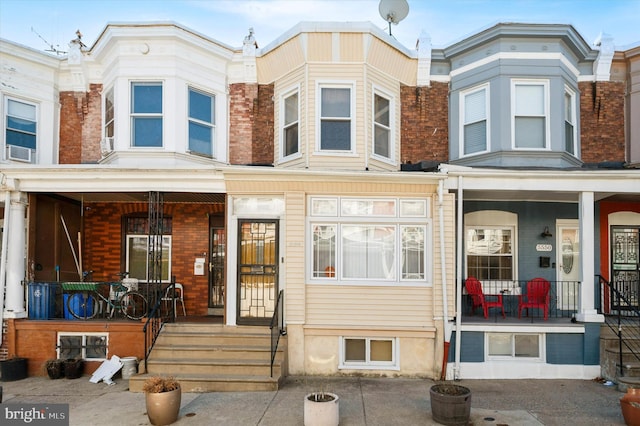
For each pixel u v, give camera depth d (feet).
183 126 35.01
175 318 34.09
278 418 22.65
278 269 31.94
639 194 33.71
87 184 31.83
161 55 34.76
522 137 35.50
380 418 22.75
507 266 37.60
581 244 31.53
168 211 39.01
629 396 22.03
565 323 31.19
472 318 33.63
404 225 31.83
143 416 23.16
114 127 34.88
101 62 37.81
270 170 30.60
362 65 34.68
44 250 34.32
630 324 32.45
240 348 29.45
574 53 37.17
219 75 37.37
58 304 33.94
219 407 24.25
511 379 30.35
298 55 35.06
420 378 30.37
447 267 31.09
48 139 37.47
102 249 39.09
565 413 23.72
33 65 37.11
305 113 34.42
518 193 34.22
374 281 31.37
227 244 31.96
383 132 36.60
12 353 31.22
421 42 37.58
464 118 37.47
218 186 31.60
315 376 30.48
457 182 31.32
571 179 31.19
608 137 37.55
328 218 31.71
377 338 31.07
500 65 35.32
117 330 31.17
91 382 29.30
